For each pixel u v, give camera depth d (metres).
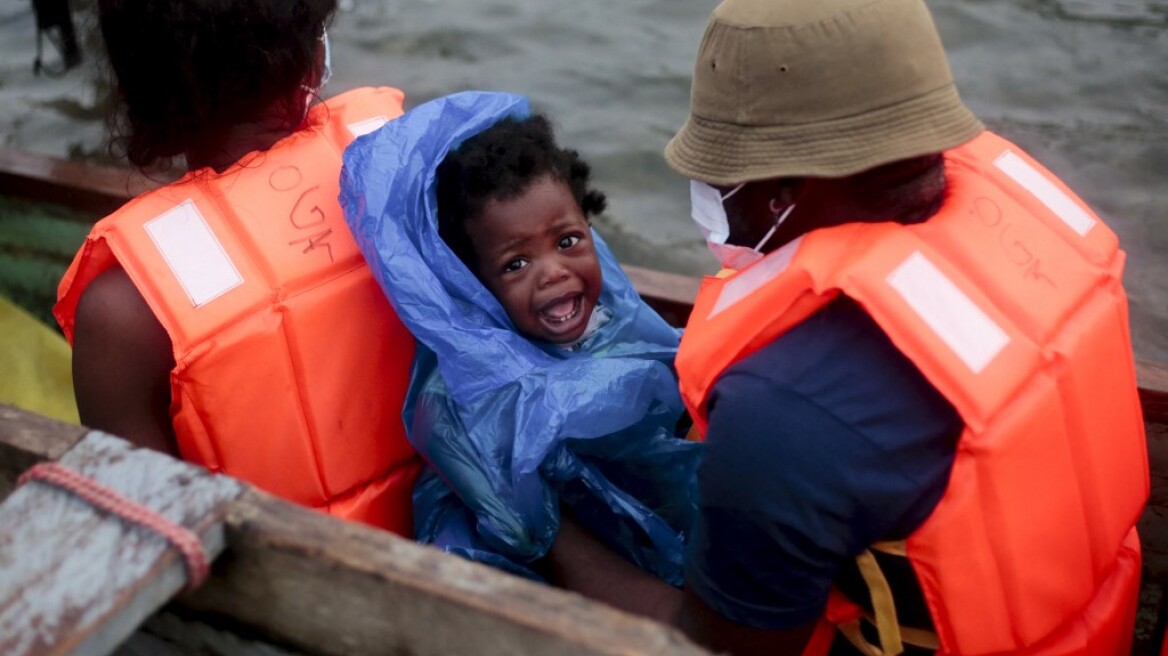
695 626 1.33
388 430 1.77
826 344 1.21
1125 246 3.67
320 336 1.64
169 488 1.11
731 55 1.26
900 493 1.18
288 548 1.06
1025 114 4.27
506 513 1.59
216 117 1.63
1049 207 1.46
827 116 1.23
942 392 1.18
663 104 4.37
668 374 1.71
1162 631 1.92
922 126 1.23
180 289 1.56
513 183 1.68
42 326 2.53
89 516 1.08
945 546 1.21
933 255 1.26
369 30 4.87
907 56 1.23
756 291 1.28
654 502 1.74
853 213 1.30
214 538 1.09
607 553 1.62
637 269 2.38
